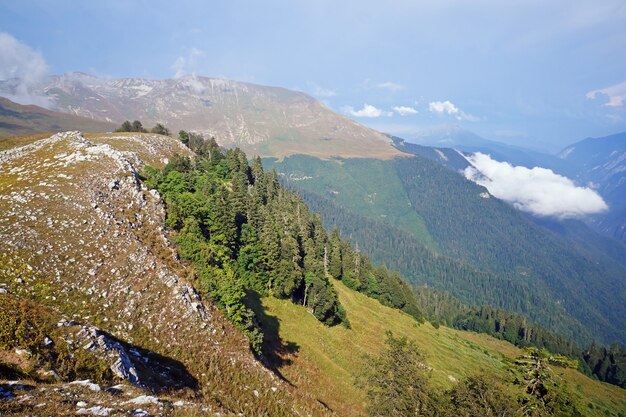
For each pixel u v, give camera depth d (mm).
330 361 66125
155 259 46562
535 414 30875
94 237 45594
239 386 37438
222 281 50469
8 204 45969
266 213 101688
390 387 37031
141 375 29922
